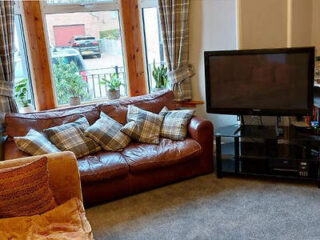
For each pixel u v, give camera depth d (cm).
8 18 329
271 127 340
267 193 298
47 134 310
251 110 330
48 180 209
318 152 307
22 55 373
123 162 296
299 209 268
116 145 322
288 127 332
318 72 342
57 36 386
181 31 388
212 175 342
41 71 379
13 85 343
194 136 332
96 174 282
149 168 305
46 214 197
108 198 298
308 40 365
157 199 300
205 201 291
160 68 416
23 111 364
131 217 275
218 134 327
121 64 423
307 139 296
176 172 323
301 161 308
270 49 310
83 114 344
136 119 343
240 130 334
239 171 330
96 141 319
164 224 261
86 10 391
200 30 387
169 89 398
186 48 396
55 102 393
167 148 317
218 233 245
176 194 307
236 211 272
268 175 319
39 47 374
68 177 223
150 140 334
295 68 305
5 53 331
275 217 259
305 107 311
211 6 372
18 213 193
